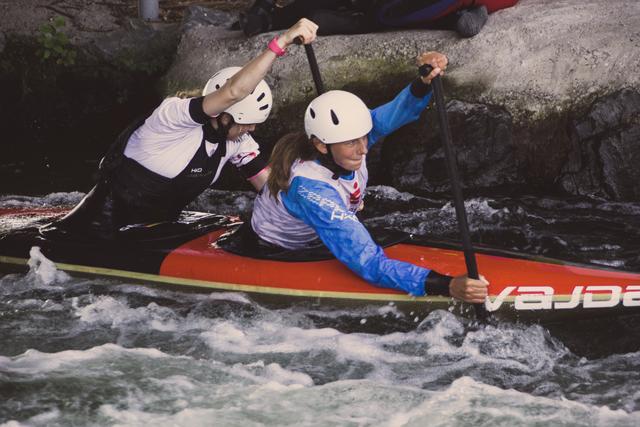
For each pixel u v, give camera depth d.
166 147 15.43
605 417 12.22
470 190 22.33
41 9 28.89
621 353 13.88
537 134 22.27
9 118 27.88
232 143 15.98
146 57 27.59
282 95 23.75
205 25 26.88
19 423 12.21
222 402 12.78
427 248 15.55
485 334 14.38
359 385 13.20
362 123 13.58
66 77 27.73
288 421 12.33
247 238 15.91
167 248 16.23
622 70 21.81
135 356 14.04
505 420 12.23
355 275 15.00
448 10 23.06
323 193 13.90
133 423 12.25
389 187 22.61
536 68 22.42
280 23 24.81
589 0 23.66
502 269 14.78
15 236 17.19
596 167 21.61
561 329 14.55
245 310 15.40
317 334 14.62
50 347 14.39
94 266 16.36
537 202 21.30
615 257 18.03
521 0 24.31
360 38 23.78
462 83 22.70
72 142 26.42
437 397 12.84
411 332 14.61
